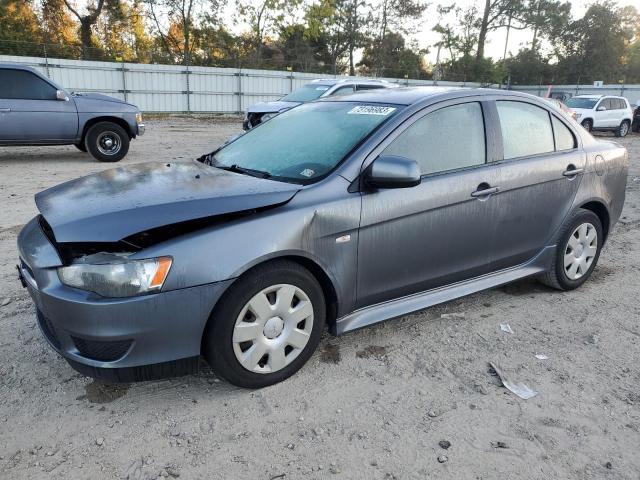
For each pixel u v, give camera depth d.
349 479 2.38
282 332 2.98
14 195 7.67
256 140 3.92
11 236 5.73
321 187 3.04
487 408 2.91
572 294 4.49
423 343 3.60
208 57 39.28
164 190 2.93
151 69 26.97
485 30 50.19
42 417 2.77
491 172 3.70
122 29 38.44
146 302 2.55
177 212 2.67
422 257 3.45
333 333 3.25
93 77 25.83
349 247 3.09
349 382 3.12
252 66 37.91
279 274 2.86
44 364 3.25
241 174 3.35
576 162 4.26
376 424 2.75
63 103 10.37
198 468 2.43
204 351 2.83
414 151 3.38
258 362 2.96
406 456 2.53
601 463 2.51
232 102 29.38
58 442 2.59
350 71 49.56
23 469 2.41
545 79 54.12
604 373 3.29
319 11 41.56
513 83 53.78
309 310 3.04
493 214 3.74
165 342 2.64
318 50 49.84
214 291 2.67
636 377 3.25
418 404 2.93
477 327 3.85
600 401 2.99
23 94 10.06
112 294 2.54
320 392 3.01
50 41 35.25
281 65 39.47
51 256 2.73
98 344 2.60
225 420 2.76
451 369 3.29
